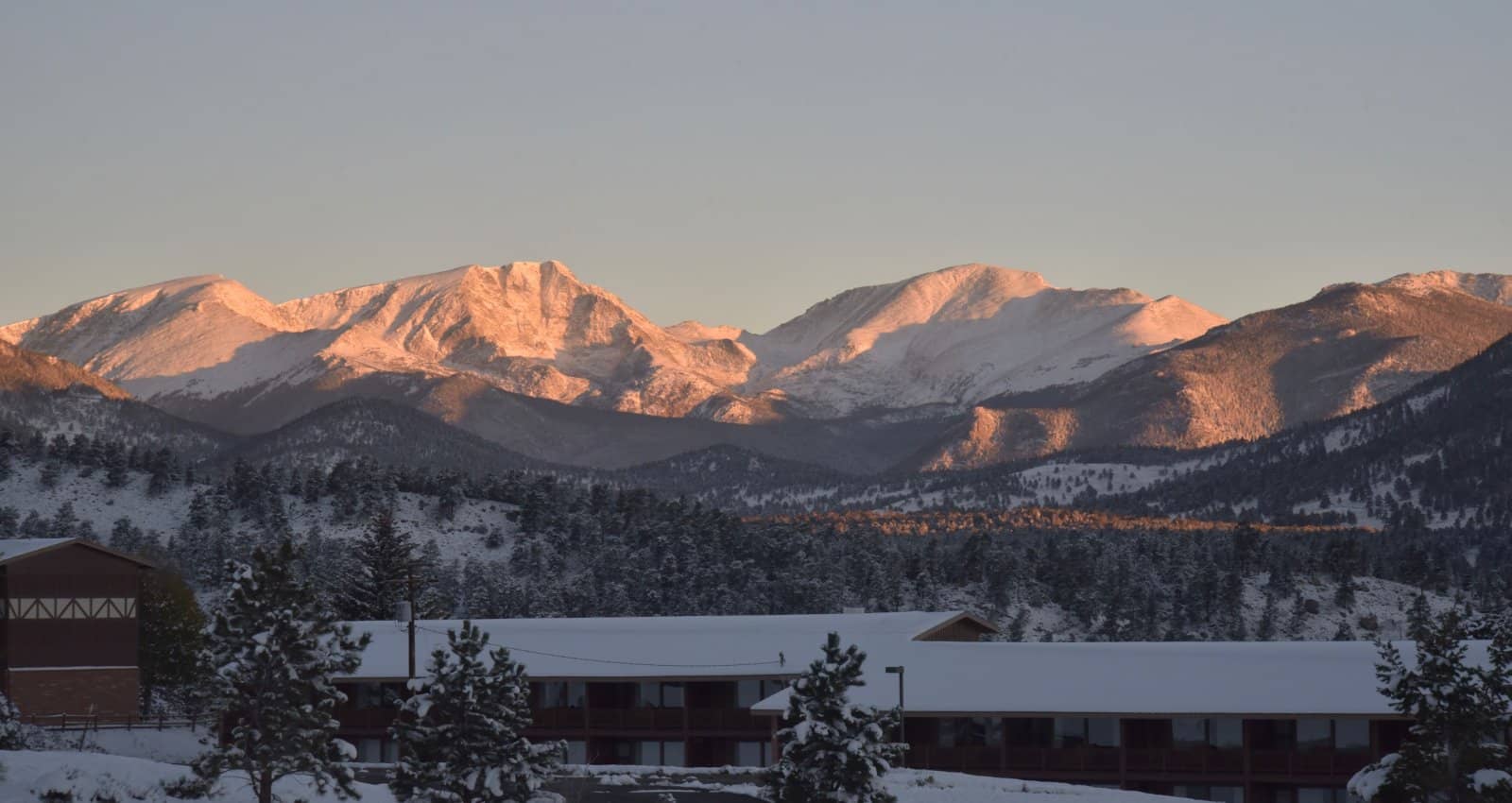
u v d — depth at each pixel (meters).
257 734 91.00
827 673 89.25
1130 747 124.06
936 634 146.12
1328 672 124.19
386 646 148.38
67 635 148.00
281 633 91.94
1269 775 120.38
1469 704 97.00
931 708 123.69
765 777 89.94
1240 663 127.62
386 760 141.88
